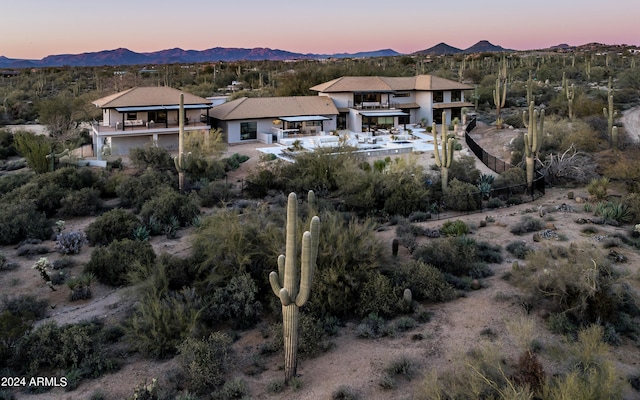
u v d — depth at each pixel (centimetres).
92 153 4734
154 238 2636
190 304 1669
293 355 1323
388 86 5756
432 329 1575
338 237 1844
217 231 1919
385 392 1261
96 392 1318
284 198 3206
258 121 5044
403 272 1841
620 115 5809
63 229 2805
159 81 9325
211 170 3825
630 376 1252
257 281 1820
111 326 1680
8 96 8219
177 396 1291
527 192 3212
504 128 5575
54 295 1980
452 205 2986
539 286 1659
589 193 3070
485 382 1120
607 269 1641
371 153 4344
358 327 1606
